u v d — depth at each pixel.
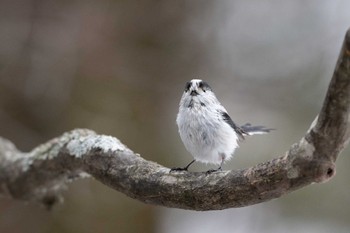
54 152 7.00
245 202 4.79
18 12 13.15
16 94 12.80
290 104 13.98
